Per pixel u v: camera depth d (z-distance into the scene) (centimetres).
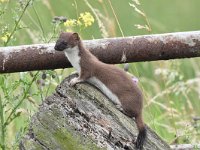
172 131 1272
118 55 984
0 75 1024
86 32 1580
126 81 950
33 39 1297
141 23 1988
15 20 1039
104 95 900
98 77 957
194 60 1645
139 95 944
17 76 1186
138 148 865
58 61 971
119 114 895
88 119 832
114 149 822
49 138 814
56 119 820
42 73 1049
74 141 813
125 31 1953
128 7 2062
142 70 1573
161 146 945
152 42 981
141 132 898
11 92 1028
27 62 955
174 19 2214
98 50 983
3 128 1037
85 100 852
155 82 1497
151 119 1312
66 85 859
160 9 2266
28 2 1038
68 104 835
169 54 990
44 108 824
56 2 1814
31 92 1132
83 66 966
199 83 1457
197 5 2391
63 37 971
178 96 1467
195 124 1195
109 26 1338
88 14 1049
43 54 959
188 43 984
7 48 953
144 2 2308
